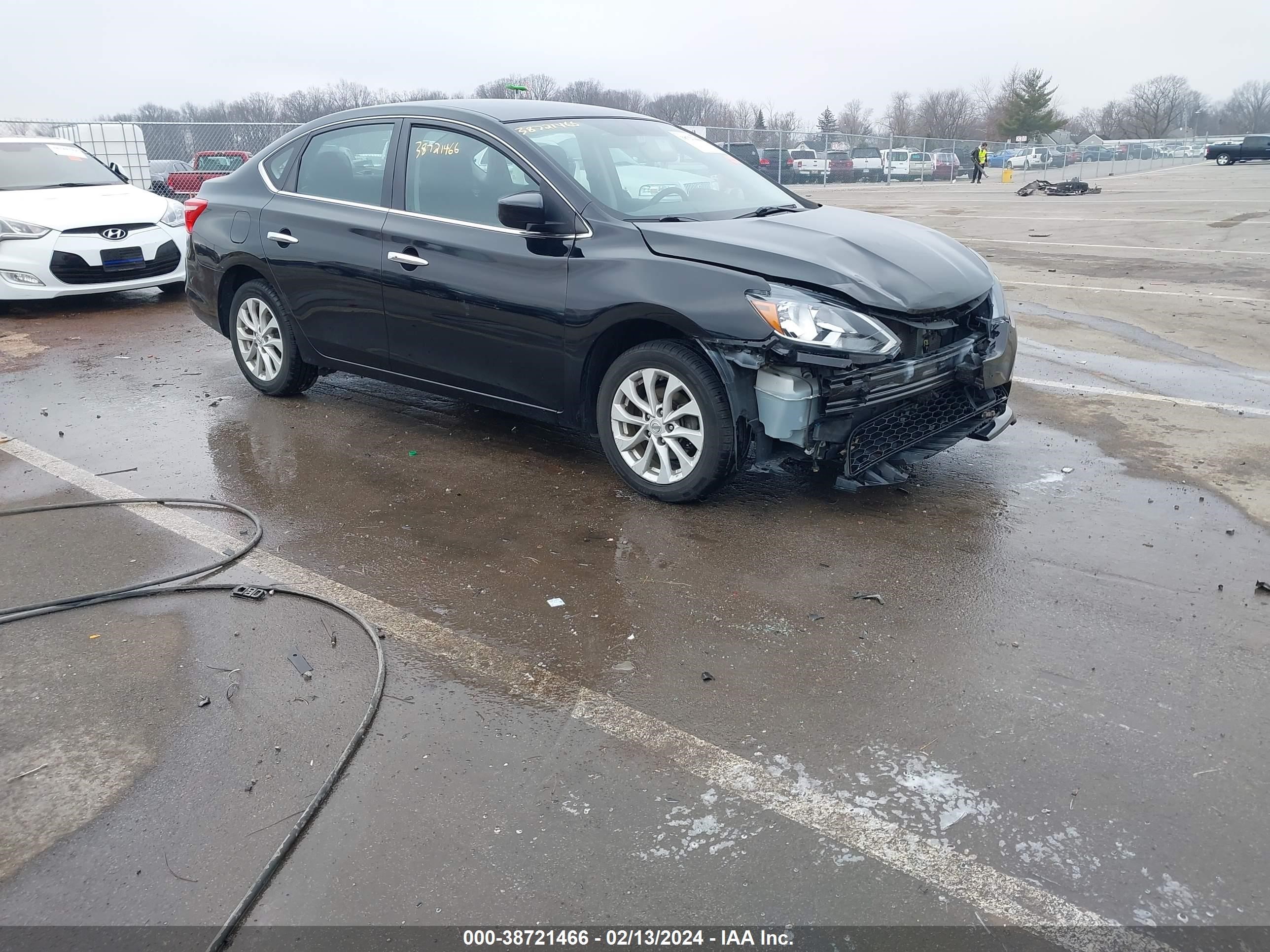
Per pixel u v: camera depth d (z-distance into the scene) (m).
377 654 3.18
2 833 2.41
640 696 2.95
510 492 4.58
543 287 4.38
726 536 4.07
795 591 3.60
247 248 5.66
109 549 3.98
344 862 2.30
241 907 2.16
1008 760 2.64
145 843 2.37
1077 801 2.48
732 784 2.55
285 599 3.57
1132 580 3.66
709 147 5.49
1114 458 4.98
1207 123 116.50
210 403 6.02
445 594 3.59
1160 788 2.53
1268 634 3.27
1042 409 5.83
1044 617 3.39
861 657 3.16
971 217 19.25
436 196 4.87
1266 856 2.29
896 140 38.41
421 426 5.56
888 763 2.63
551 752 2.69
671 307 3.97
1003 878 2.24
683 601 3.53
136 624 3.39
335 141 5.39
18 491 4.61
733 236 4.14
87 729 2.81
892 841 2.35
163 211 9.35
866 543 3.99
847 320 3.76
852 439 3.93
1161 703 2.89
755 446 4.04
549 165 4.48
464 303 4.66
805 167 35.38
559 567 3.80
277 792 2.54
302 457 5.05
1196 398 6.05
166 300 9.70
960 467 4.86
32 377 6.66
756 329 3.79
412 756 2.67
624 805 2.48
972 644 3.22
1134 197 25.20
